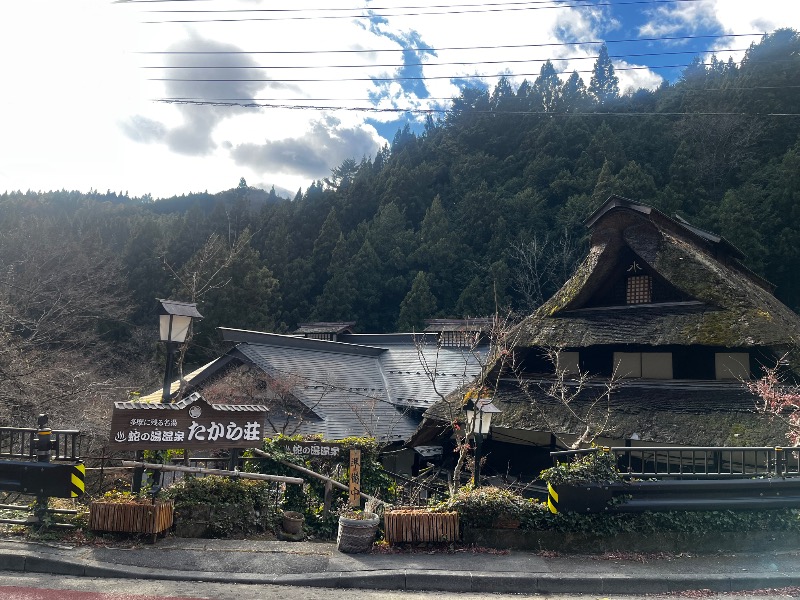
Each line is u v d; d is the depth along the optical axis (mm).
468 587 6059
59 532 6742
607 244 13898
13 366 13422
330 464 9211
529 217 51031
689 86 64375
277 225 56625
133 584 5688
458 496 7422
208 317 35875
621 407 12477
